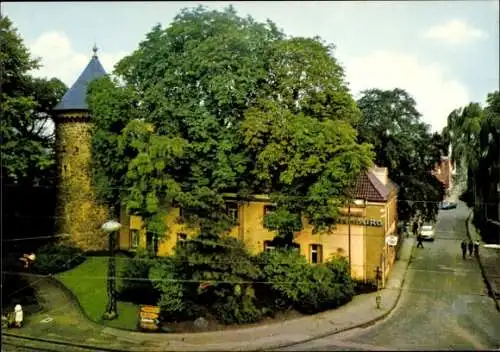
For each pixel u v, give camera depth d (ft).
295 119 104.32
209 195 95.50
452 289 112.16
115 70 119.85
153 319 89.61
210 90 106.63
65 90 149.48
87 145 139.85
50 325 91.81
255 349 79.92
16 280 117.60
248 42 110.63
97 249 139.85
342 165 100.89
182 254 93.35
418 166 151.64
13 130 108.68
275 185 111.75
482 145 108.88
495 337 83.51
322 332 87.61
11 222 134.00
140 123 106.11
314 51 111.65
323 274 101.55
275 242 118.83
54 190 143.33
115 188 118.93
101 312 97.91
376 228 115.03
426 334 85.71
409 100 149.38
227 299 94.22
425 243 156.66
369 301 104.99
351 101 113.29
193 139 109.81
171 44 113.80
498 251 138.92
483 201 114.42
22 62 115.55
